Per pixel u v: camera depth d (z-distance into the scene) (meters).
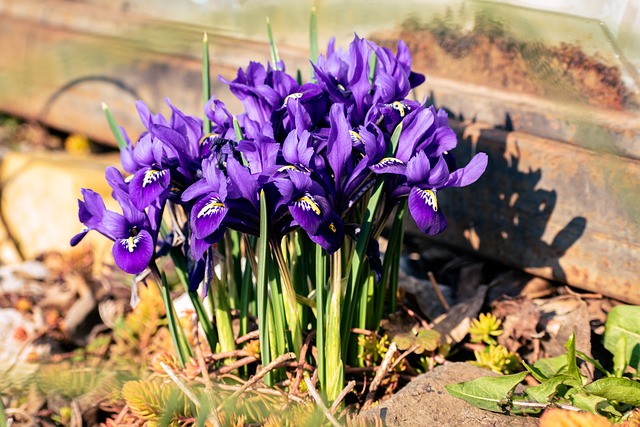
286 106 0.64
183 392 0.66
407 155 0.64
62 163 1.02
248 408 0.65
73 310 0.83
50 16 1.13
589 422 0.60
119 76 1.03
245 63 0.90
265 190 0.62
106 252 0.91
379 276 0.66
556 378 0.64
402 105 0.65
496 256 0.79
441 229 0.63
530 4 0.77
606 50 0.74
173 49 0.96
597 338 0.74
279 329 0.66
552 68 0.76
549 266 0.77
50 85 1.13
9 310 0.87
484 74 0.80
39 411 0.74
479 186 0.79
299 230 0.68
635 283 0.73
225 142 0.64
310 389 0.63
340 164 0.63
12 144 1.21
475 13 0.80
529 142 0.76
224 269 0.69
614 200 0.73
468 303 0.75
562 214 0.75
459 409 0.65
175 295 0.82
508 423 0.64
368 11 0.84
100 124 1.08
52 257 0.92
